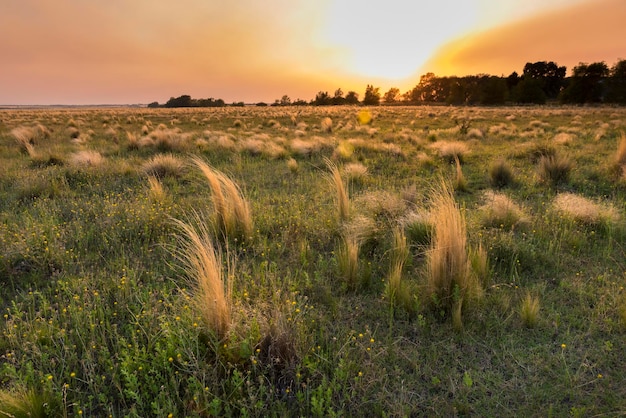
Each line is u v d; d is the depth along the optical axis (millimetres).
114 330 3088
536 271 4141
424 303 3518
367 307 3596
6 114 42000
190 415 2338
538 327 3227
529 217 5508
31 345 2912
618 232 4969
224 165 10367
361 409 2480
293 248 4816
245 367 2701
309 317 3348
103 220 5586
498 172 7965
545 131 19469
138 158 11180
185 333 2848
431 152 12445
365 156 11859
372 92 103875
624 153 8344
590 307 3488
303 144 12578
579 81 72750
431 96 130250
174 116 38094
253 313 3025
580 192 7152
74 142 15555
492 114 36406
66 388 2602
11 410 2271
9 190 7645
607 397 2496
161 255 4598
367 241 4852
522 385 2646
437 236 3588
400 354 2953
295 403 2516
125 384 2486
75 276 4066
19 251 4379
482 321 3285
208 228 5121
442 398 2549
